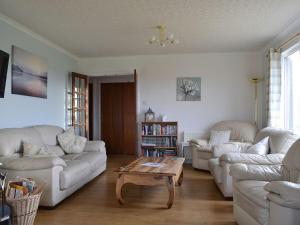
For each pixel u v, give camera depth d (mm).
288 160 2363
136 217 2678
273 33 4273
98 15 3484
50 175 2826
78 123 5805
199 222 2553
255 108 5465
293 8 3281
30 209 2266
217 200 3201
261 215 1948
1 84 3301
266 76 5043
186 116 5734
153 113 5695
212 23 3793
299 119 3895
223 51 5500
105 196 3363
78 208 2932
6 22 3598
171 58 5793
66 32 4203
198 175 4551
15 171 2828
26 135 3477
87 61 6109
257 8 3277
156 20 3672
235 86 5594
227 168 3197
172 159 3852
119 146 7270
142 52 5594
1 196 2184
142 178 2967
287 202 1699
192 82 5715
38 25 3875
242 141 4883
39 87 4430
